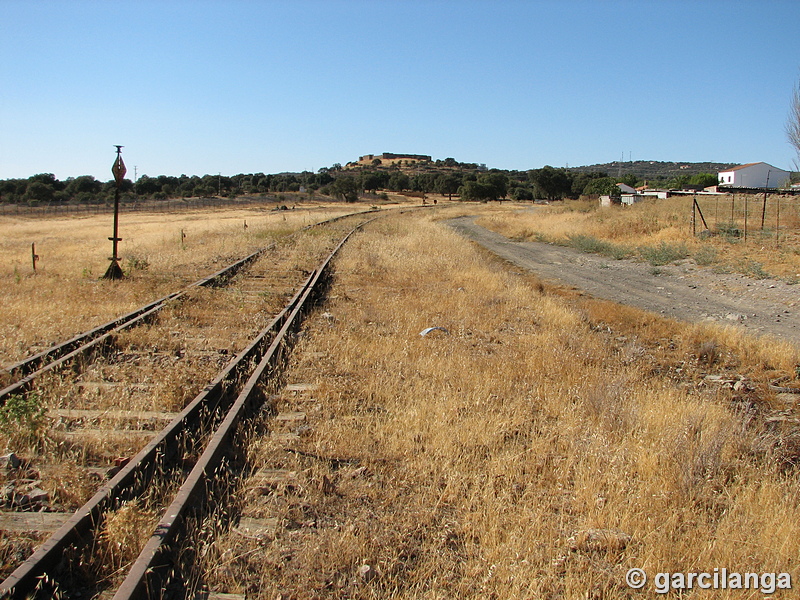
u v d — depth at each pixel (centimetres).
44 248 2500
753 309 1241
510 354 841
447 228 3628
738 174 7838
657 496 451
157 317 1016
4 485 455
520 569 365
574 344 884
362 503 448
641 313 1180
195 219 5809
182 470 482
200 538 383
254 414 603
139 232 3725
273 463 500
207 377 700
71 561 354
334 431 563
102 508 404
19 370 700
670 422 580
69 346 811
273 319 1020
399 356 808
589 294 1449
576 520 431
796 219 2675
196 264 1773
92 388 663
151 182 13312
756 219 2834
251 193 12950
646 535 404
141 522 386
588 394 638
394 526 416
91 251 2209
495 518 421
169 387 650
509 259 2208
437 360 790
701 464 491
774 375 796
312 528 414
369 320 1048
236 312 1095
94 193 11706
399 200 12962
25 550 376
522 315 1123
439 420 584
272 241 2561
